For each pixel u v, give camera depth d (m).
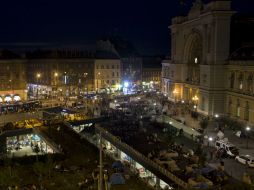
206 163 59.53
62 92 153.75
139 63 189.38
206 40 105.81
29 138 81.31
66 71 155.75
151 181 53.34
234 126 90.06
